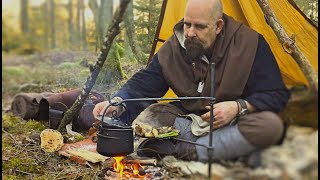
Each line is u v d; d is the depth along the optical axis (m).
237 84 2.22
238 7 2.62
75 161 2.41
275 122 1.88
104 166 2.28
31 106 3.28
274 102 2.09
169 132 2.18
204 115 2.15
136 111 2.39
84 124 2.86
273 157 1.82
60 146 2.56
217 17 2.25
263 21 2.57
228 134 1.97
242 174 1.84
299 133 1.87
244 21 2.65
